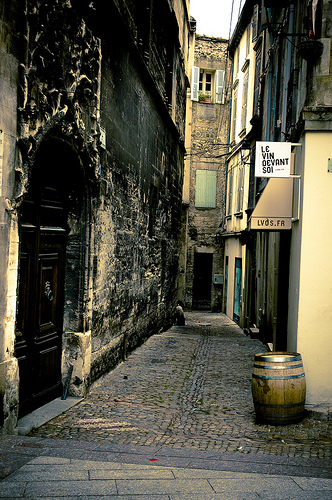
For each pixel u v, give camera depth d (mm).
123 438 5172
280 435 5438
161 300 14094
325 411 6258
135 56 9352
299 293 6398
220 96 25016
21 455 3996
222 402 6895
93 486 3473
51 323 6266
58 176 6316
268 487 3641
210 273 25359
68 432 5211
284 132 9633
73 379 6566
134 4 9555
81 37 6105
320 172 6371
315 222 6371
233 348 11773
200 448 4965
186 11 18219
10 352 4625
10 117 4473
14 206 4574
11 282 4602
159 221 13297
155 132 12180
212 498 3377
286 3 9062
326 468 4234
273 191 7742
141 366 8977
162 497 3350
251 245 16500
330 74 6391
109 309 8008
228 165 23531
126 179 9031
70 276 6648
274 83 12555
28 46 4699
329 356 6352
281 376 5816
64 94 5543
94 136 6652
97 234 7125
